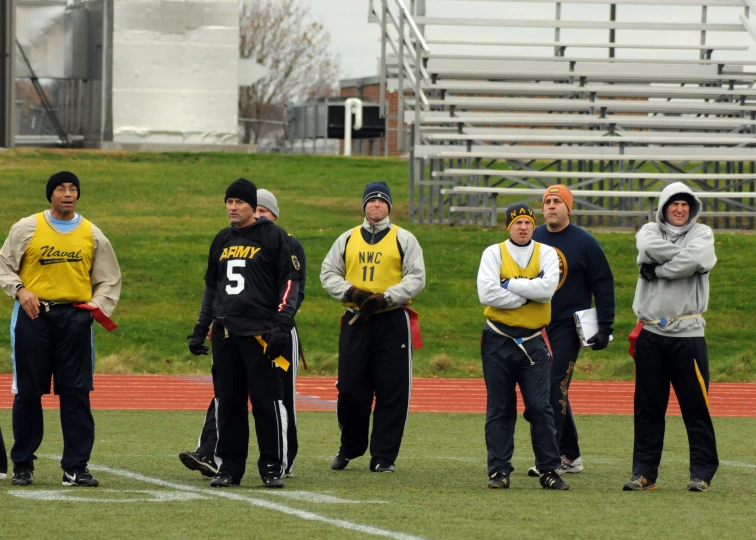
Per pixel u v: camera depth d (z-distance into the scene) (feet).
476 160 323.57
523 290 97.55
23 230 95.61
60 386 95.76
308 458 119.34
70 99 481.46
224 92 478.59
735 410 168.55
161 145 472.44
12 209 337.72
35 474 101.96
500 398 99.30
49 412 150.20
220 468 97.45
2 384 184.24
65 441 95.61
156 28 468.75
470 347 233.96
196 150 476.13
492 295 98.17
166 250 300.40
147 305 258.98
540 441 98.78
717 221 335.88
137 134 469.16
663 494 95.30
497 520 80.59
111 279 97.96
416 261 111.75
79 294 96.12
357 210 364.79
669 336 97.45
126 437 131.23
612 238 302.66
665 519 81.97
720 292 267.39
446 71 327.26
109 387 184.14
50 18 471.21
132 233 318.04
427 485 99.66
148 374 202.90
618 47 338.13
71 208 96.68
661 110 328.08
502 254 100.22
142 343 229.25
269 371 95.71
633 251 292.61
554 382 106.73
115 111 465.88
